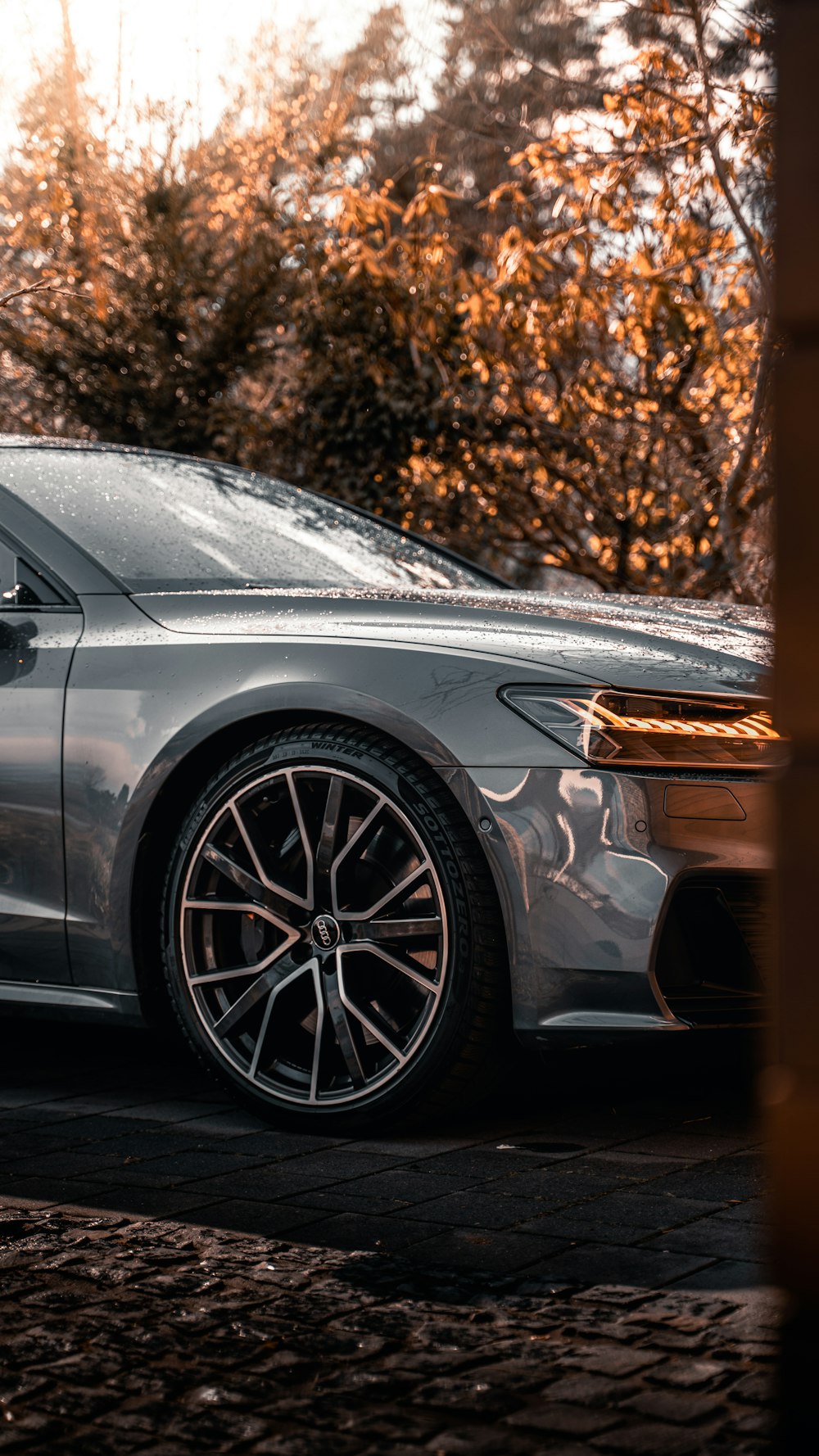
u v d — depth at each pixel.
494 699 2.53
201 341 8.13
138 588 3.07
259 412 8.02
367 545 3.82
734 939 2.51
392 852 2.62
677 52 5.73
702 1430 1.40
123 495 3.47
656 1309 1.71
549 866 2.44
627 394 6.98
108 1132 2.71
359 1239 2.02
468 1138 2.56
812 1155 0.82
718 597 6.87
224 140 8.15
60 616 3.06
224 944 2.81
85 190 8.00
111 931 2.89
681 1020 2.41
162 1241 2.02
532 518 7.71
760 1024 2.51
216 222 8.18
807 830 0.81
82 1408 1.50
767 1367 1.54
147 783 2.81
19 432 8.23
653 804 2.44
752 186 5.25
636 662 2.64
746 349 6.23
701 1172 2.30
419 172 7.21
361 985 2.66
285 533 3.64
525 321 6.27
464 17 7.78
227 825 2.76
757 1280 1.80
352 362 7.65
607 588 7.52
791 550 0.80
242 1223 2.12
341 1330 1.68
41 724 2.96
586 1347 1.61
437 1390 1.51
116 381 8.03
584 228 5.94
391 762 2.58
